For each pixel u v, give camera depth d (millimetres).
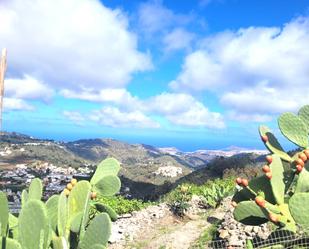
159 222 10867
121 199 12211
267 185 4312
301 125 4797
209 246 8117
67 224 2908
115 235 9523
